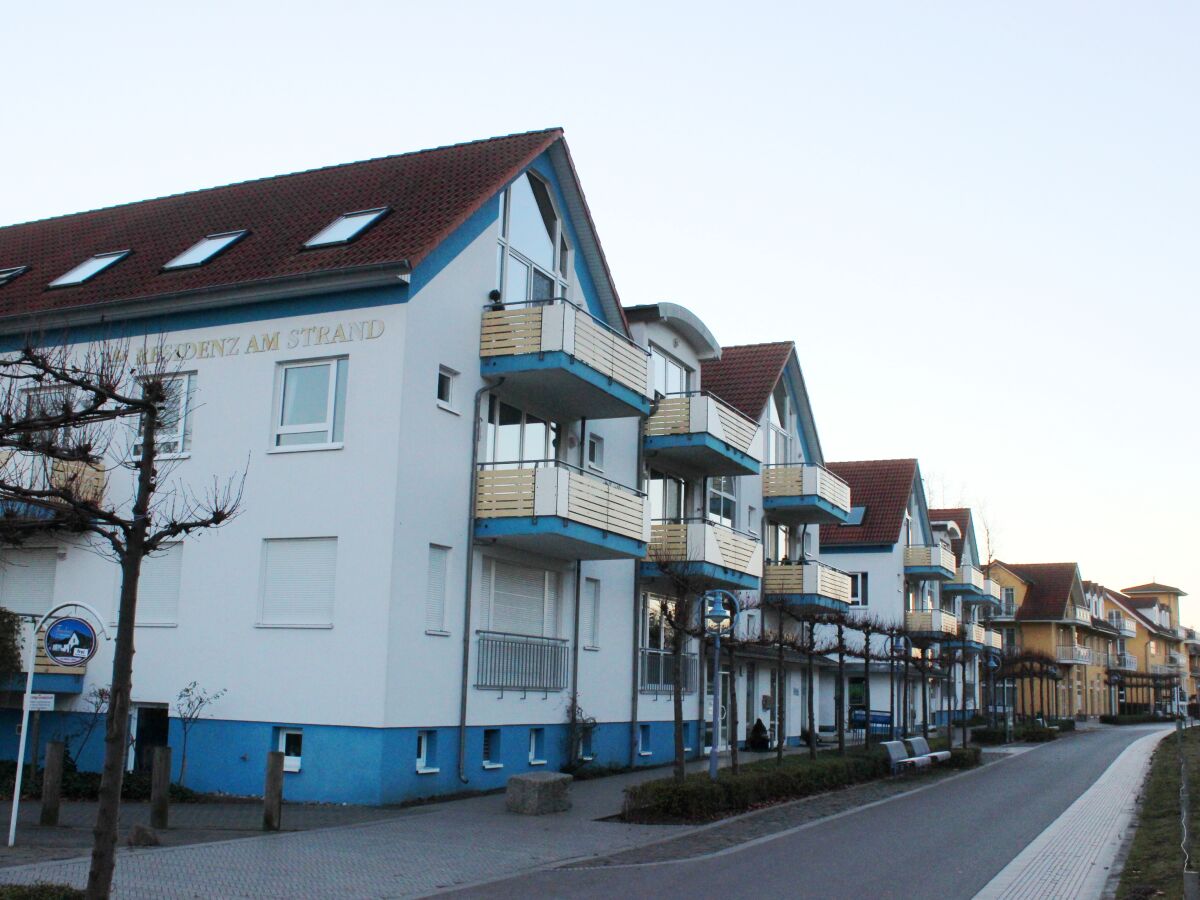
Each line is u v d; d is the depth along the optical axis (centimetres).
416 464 1822
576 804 1795
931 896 1149
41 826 1419
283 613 1827
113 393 899
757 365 3325
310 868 1200
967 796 2197
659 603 2652
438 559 1888
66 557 2019
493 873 1216
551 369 1958
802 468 3269
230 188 2441
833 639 4062
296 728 1783
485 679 1966
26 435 906
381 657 1738
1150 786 2298
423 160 2242
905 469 5003
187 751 1847
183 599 1898
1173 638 10656
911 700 4662
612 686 2416
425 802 1781
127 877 1108
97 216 2562
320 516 1816
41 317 2000
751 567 2778
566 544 2045
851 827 1678
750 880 1212
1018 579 7925
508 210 2131
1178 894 1087
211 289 1892
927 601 5359
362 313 1838
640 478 2570
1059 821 1809
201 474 1909
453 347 1930
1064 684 7975
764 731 3075
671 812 1667
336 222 2047
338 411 1842
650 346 2628
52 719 1966
